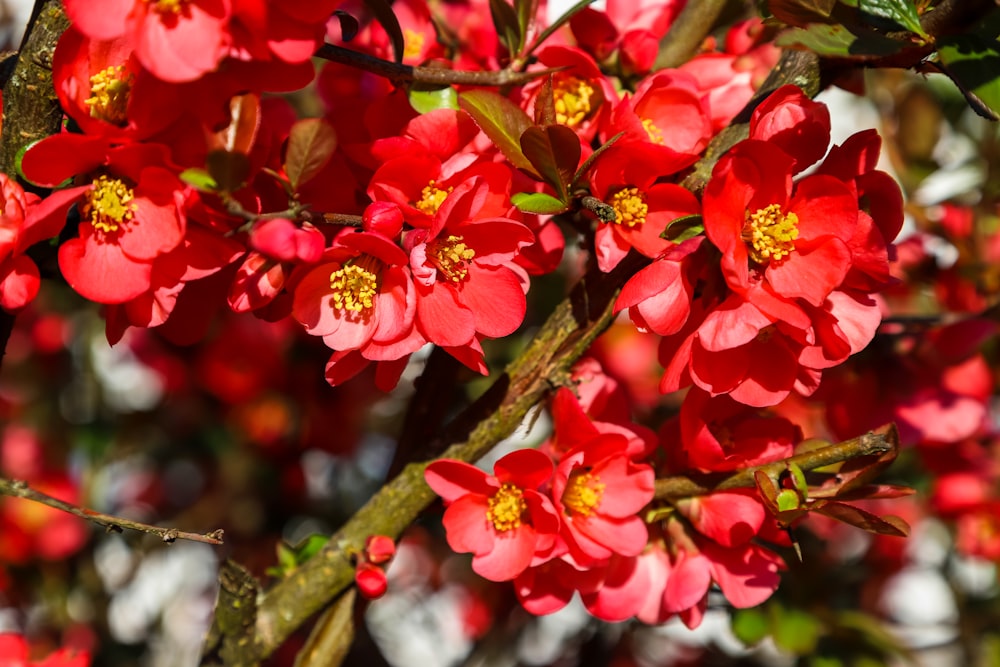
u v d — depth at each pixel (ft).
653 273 1.83
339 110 1.99
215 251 1.85
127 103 1.83
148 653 3.90
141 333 3.51
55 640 3.61
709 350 1.84
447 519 1.94
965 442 2.97
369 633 3.59
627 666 3.74
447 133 1.90
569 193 1.88
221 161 1.73
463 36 2.17
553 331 1.99
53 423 3.65
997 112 1.81
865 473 1.90
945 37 1.84
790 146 1.87
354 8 2.31
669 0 2.20
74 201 1.80
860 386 2.45
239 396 3.53
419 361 3.50
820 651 2.61
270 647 2.06
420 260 1.81
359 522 2.05
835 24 1.86
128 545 3.92
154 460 3.67
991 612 3.59
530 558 1.93
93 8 1.75
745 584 2.00
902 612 4.29
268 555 3.81
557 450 2.01
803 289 1.85
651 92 1.98
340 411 3.61
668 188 1.90
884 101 3.26
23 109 1.88
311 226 1.81
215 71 1.78
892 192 1.90
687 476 1.99
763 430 2.02
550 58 1.98
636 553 1.95
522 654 3.89
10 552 3.52
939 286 2.83
